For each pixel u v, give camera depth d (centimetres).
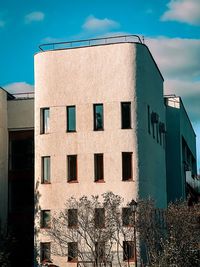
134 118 3612
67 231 3469
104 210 3284
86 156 3625
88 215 3359
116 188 3553
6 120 4281
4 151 4188
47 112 3766
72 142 3666
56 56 3772
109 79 3662
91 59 3706
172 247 2838
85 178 3606
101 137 3622
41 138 3747
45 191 3672
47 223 3638
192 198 5291
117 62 3666
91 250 3238
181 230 3061
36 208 3694
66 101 3712
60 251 3512
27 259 4003
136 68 3662
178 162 5128
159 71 4431
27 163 4216
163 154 4475
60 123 3703
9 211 4159
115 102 3631
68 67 3738
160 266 2780
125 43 3675
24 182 4191
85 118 3662
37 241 3619
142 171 3591
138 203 3128
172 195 5069
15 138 4278
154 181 3909
